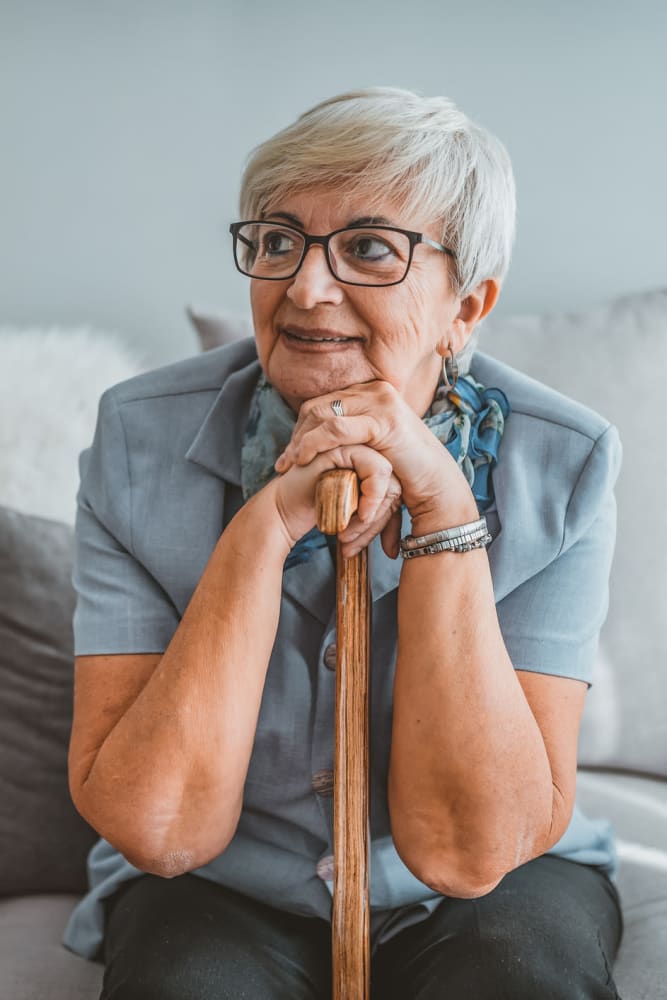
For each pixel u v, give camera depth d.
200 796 0.98
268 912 1.09
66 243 1.88
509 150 1.80
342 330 1.00
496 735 0.98
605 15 1.77
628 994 1.08
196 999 0.95
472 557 1.00
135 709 1.00
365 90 1.02
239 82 1.83
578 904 1.08
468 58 1.79
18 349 1.60
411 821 1.00
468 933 1.01
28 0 1.82
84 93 1.84
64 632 1.37
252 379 1.15
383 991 1.05
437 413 1.12
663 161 1.79
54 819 1.34
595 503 1.10
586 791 1.45
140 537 1.10
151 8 1.82
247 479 1.10
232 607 0.98
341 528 0.91
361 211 0.98
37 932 1.23
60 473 1.52
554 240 1.82
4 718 1.35
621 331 1.54
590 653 1.10
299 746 1.08
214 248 1.87
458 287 1.05
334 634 1.06
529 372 1.52
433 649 0.98
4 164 1.86
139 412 1.15
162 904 1.07
